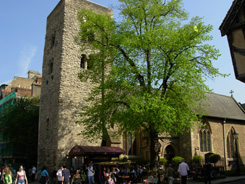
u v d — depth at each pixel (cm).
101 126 1964
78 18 2170
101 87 1962
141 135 2992
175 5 1931
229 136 3741
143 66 1895
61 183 1719
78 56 2766
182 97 1870
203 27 1748
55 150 2458
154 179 1736
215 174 2480
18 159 3872
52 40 2997
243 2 970
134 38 1809
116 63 1945
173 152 3144
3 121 3606
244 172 3222
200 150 3222
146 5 1884
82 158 2506
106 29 2034
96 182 2095
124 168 2225
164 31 1756
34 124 3459
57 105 2555
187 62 1744
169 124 1681
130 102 1844
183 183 1598
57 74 2669
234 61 984
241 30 977
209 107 3712
